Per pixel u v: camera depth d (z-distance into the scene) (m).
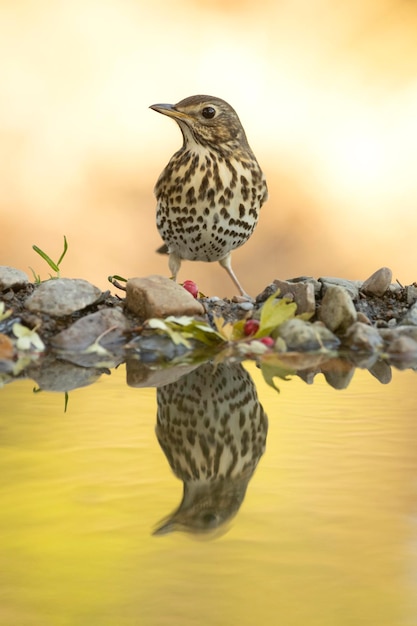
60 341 8.93
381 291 10.27
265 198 11.27
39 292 9.40
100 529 4.72
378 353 9.14
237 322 9.26
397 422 6.64
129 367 8.43
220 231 10.97
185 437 6.27
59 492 5.17
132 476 5.46
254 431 6.41
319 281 10.35
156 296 9.30
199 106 10.73
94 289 9.56
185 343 9.03
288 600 4.15
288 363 8.70
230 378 8.03
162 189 11.05
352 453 5.90
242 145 11.02
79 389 7.55
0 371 8.20
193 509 4.99
